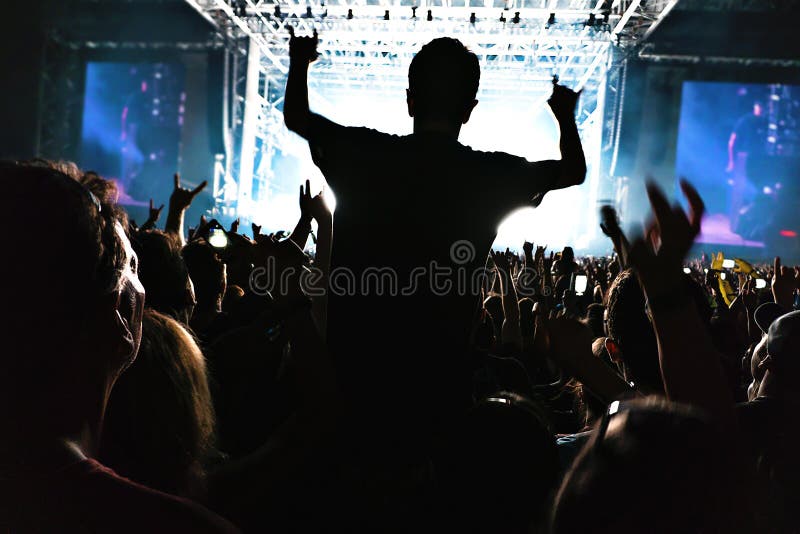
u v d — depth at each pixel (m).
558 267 8.44
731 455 0.82
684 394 1.36
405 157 1.93
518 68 25.19
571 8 22.89
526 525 1.51
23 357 0.82
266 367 2.46
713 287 7.17
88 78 28.06
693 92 26.61
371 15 22.48
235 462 1.50
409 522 1.74
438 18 22.41
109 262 0.89
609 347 2.20
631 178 23.72
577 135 1.97
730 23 24.91
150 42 27.61
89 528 0.82
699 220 1.38
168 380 1.25
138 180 28.05
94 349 0.89
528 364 4.11
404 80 27.94
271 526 1.71
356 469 1.79
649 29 22.09
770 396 1.86
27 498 0.82
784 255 26.77
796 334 1.83
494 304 4.76
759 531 0.82
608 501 0.80
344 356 1.87
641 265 1.40
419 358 1.85
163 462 1.22
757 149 26.64
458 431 1.67
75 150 28.06
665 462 0.79
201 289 3.12
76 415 0.87
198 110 27.94
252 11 22.42
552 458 1.56
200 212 27.12
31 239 0.81
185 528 0.85
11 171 0.84
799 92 26.20
